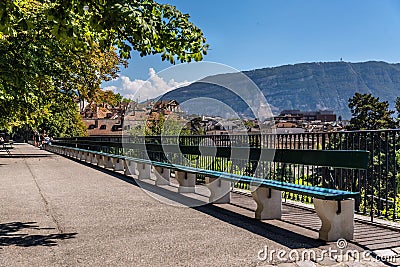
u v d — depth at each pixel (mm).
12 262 4680
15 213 7605
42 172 16953
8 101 21000
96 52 24891
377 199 6762
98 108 30734
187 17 5953
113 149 17984
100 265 4570
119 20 5164
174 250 5117
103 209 7969
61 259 4789
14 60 15078
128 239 5668
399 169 6953
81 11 5465
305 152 6625
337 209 5430
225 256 4844
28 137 93250
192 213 7512
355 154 5688
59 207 8227
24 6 11906
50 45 18188
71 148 29656
